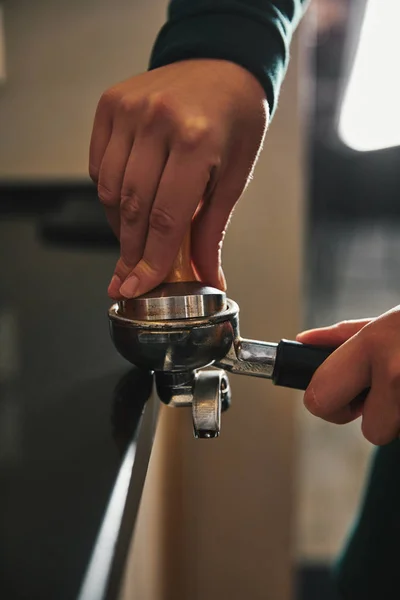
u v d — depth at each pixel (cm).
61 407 38
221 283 43
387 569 66
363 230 395
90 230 93
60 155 104
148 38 98
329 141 338
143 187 36
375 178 358
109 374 43
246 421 99
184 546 86
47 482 29
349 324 44
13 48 99
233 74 39
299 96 88
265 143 89
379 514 67
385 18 163
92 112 102
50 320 58
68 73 100
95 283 71
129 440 33
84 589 21
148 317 36
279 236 92
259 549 103
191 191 35
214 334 36
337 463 190
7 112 102
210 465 101
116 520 26
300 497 171
